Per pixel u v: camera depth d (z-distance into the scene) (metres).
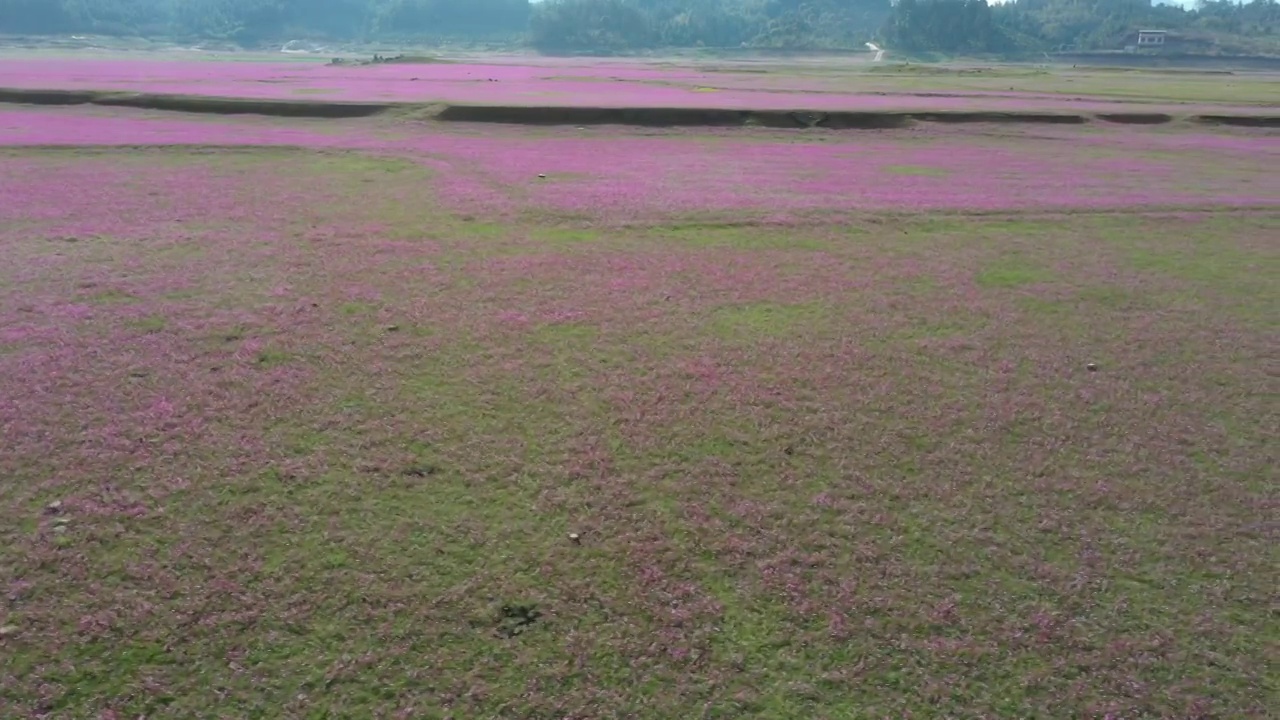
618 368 7.28
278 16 143.12
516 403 6.55
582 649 4.06
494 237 11.50
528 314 8.53
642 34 139.25
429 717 3.65
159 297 8.70
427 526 4.94
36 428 5.89
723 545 4.87
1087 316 9.02
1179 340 8.38
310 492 5.24
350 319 8.22
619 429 6.18
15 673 3.81
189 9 144.12
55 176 15.04
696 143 22.08
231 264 9.88
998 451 6.05
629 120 24.81
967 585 4.61
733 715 3.72
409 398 6.57
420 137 21.19
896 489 5.51
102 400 6.36
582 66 70.19
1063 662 4.09
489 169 16.86
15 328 7.70
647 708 3.74
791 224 12.70
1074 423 6.53
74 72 41.41
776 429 6.26
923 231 12.63
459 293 9.10
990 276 10.40
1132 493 5.57
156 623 4.13
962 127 25.44
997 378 7.33
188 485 5.27
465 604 4.32
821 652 4.10
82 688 3.74
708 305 8.99
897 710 3.77
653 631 4.20
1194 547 5.01
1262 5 163.38
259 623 4.14
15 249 10.21
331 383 6.80
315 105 25.22
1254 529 5.20
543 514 5.10
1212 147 22.86
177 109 25.50
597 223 12.44
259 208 12.85
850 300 9.31
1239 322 8.94
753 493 5.41
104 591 4.33
